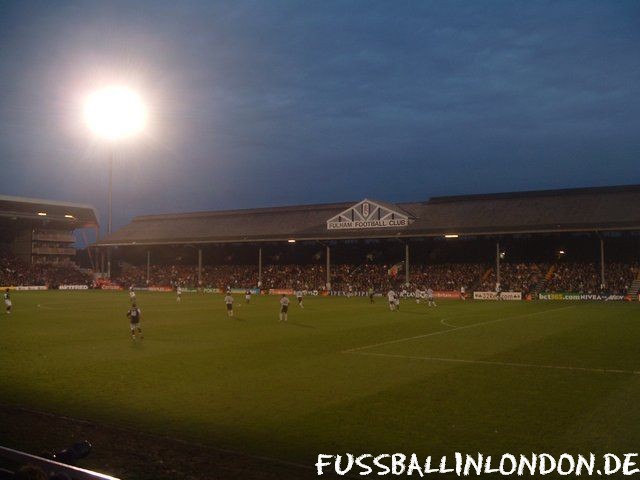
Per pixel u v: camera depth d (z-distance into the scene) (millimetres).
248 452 11031
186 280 90438
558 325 33625
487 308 48906
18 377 18172
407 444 11461
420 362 20484
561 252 73312
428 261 80625
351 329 31562
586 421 12844
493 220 71062
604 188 71812
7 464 9992
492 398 14992
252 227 87562
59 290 87938
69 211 98750
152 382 17281
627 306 51156
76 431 12133
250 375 18266
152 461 10266
